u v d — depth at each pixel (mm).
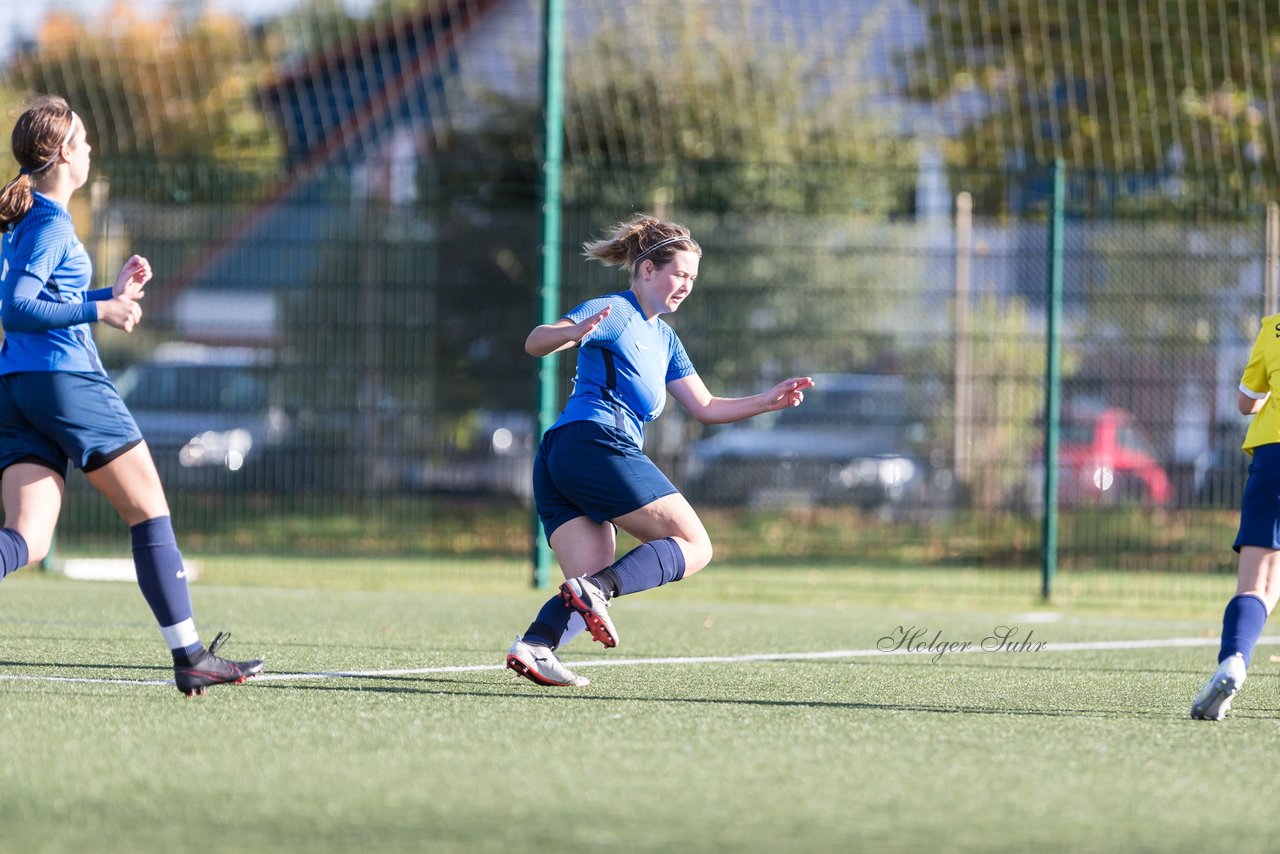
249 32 52188
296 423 40938
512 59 55219
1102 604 35812
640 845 10172
